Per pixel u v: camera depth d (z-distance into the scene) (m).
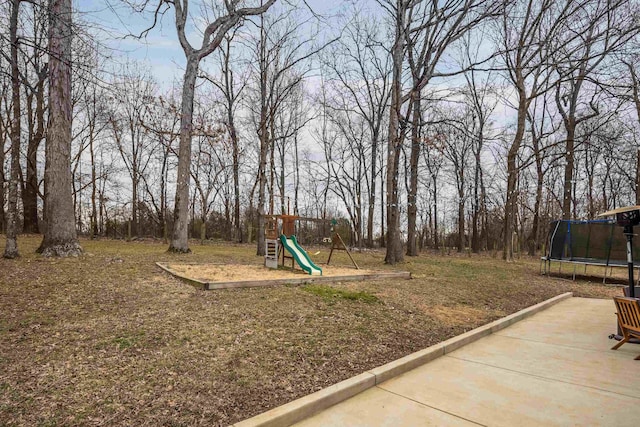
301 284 8.23
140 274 8.12
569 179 23.91
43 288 6.45
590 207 30.94
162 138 24.75
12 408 3.05
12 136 9.22
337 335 5.37
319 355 4.68
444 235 39.34
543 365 4.84
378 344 5.29
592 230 14.25
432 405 3.65
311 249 23.92
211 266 10.41
